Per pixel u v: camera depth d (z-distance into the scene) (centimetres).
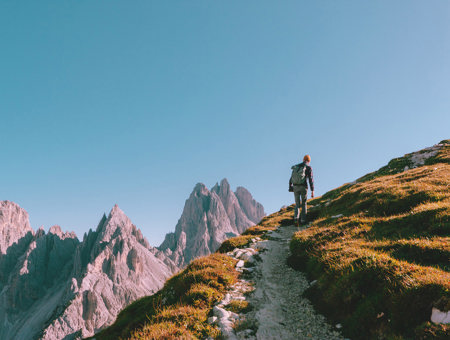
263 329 669
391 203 1436
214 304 817
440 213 994
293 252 1289
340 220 1500
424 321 503
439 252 740
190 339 614
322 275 875
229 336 630
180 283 1002
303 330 668
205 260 1182
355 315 635
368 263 749
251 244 1544
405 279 607
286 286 969
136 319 890
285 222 2250
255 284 983
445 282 534
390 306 576
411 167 2891
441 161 2614
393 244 904
